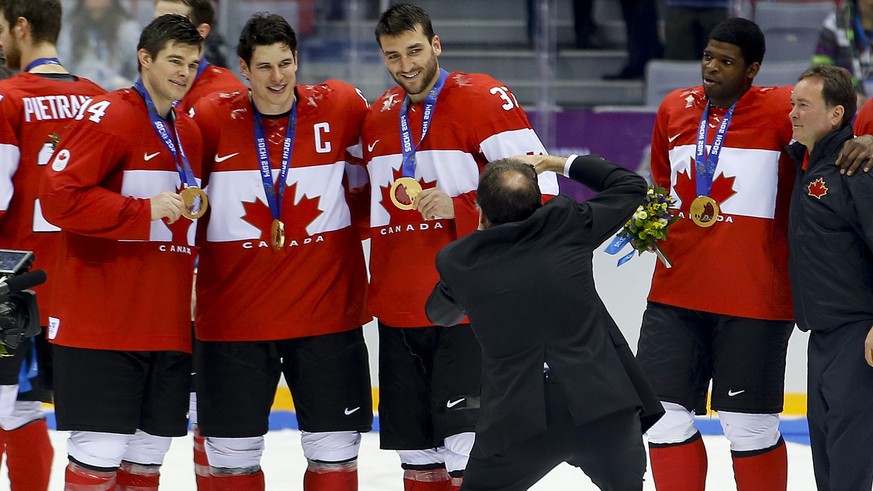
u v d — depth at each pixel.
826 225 16.28
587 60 33.38
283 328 16.91
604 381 14.05
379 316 17.23
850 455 16.38
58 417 16.28
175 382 16.55
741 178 17.62
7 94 17.66
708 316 18.05
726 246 17.72
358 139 17.45
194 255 16.72
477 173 16.94
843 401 16.31
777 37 33.03
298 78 32.31
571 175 15.52
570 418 14.04
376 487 22.47
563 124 28.41
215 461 17.38
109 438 16.27
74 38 31.02
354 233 17.62
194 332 19.27
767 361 17.86
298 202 16.83
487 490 14.40
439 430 16.94
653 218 17.53
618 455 14.24
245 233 16.83
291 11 31.98
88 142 15.51
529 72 33.75
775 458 18.25
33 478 19.17
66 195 15.31
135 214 15.30
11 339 15.12
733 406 17.95
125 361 16.12
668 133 18.41
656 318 18.36
